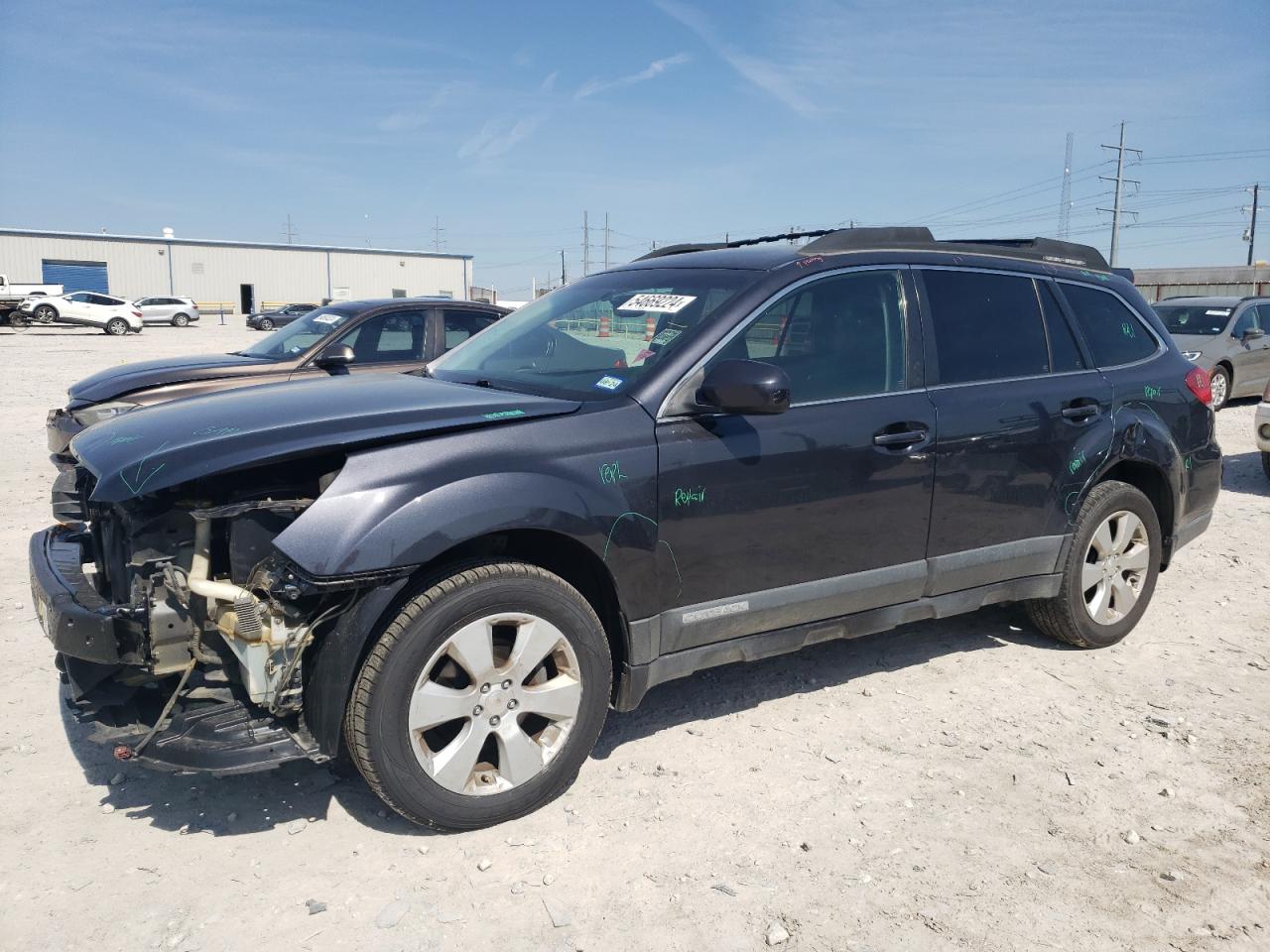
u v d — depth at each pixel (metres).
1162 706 4.14
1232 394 14.35
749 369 3.21
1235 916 2.75
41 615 3.22
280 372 7.70
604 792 3.38
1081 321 4.65
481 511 2.94
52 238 62.88
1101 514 4.55
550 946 2.60
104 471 2.97
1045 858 3.02
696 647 3.52
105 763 3.54
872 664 4.56
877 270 4.00
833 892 2.84
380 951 2.56
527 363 3.92
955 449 3.99
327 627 2.87
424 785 2.96
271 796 3.33
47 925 2.64
